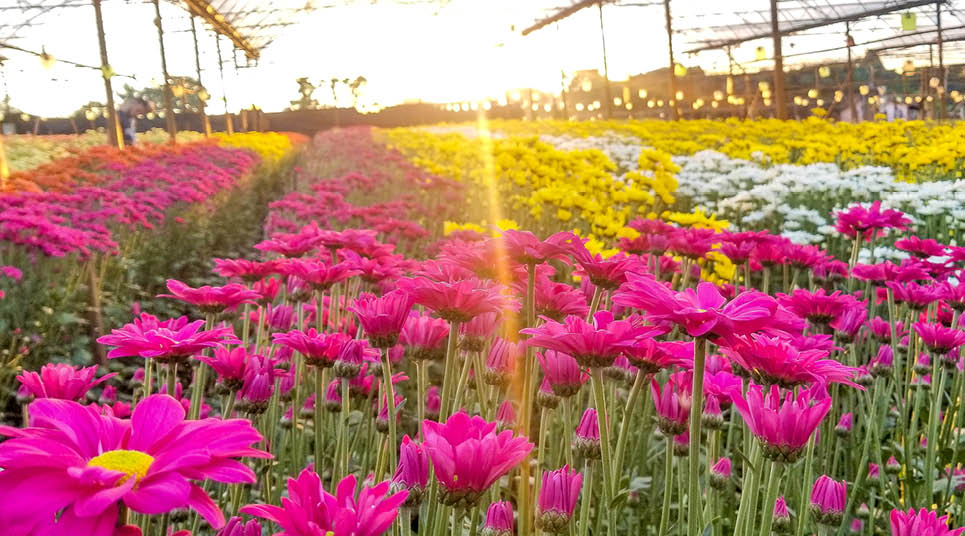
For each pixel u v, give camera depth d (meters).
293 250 3.08
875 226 3.98
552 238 1.98
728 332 1.41
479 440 1.18
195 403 2.00
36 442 0.94
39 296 5.66
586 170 7.57
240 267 2.66
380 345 1.71
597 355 1.56
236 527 1.37
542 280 2.18
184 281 8.23
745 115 43.66
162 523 1.55
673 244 3.73
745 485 1.61
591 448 1.73
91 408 1.05
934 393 2.75
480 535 1.49
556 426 2.86
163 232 8.95
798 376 1.53
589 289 2.78
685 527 2.54
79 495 0.88
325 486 2.96
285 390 2.56
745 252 3.68
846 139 13.36
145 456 0.95
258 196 16.66
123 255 7.52
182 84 28.64
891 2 36.22
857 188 7.82
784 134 18.39
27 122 26.12
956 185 7.01
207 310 2.12
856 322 2.79
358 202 11.06
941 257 4.11
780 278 5.04
